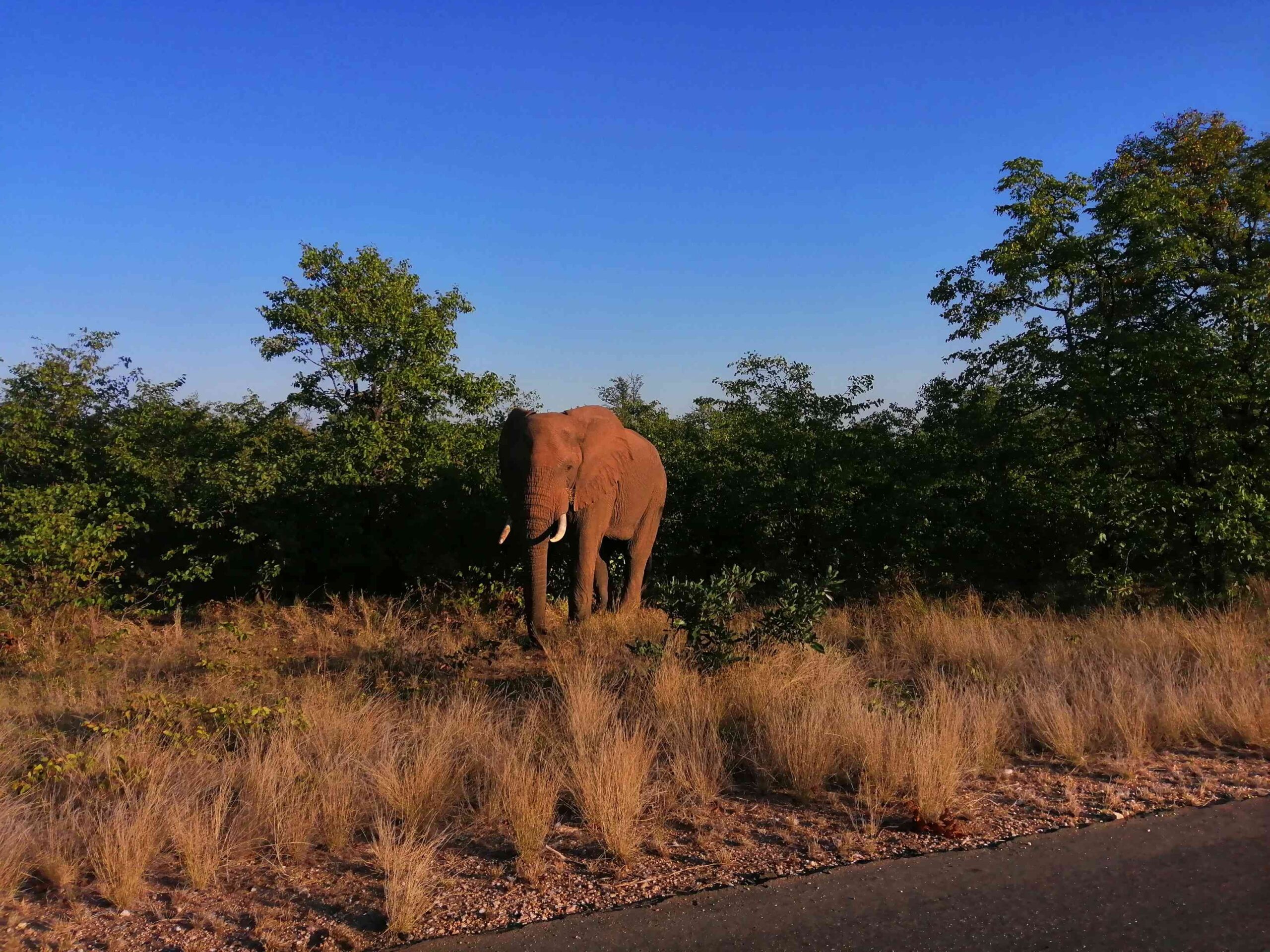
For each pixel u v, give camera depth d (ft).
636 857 14.23
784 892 12.99
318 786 16.19
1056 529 38.32
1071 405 37.47
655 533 36.09
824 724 18.62
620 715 21.07
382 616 34.63
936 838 14.90
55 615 32.50
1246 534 33.78
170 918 12.68
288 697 23.13
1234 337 36.73
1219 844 14.43
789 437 40.42
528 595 30.27
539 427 30.12
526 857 14.07
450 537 40.19
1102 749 19.29
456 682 24.00
